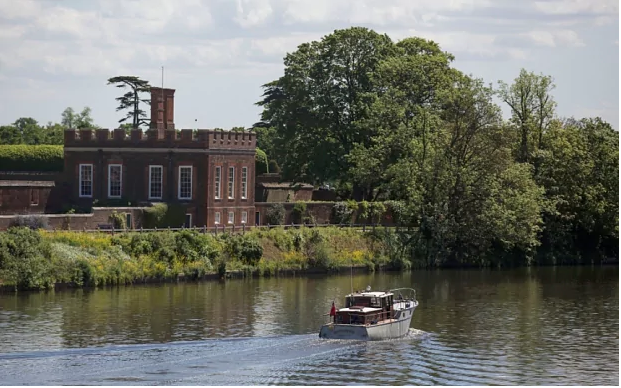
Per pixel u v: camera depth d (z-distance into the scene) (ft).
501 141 402.31
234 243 346.74
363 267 378.94
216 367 202.59
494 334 250.78
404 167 405.39
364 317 229.86
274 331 241.96
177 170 376.27
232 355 212.23
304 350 217.77
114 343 224.33
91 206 381.60
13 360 204.03
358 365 209.77
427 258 398.01
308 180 474.90
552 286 344.28
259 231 363.15
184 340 228.63
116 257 314.76
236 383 192.54
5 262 290.15
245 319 258.78
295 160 472.44
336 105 459.32
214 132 375.45
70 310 264.11
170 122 388.78
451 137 406.82
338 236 386.11
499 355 227.20
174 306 275.59
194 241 335.88
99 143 383.04
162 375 195.42
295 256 362.53
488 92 404.16
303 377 198.49
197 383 190.90
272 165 570.46
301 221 407.23
